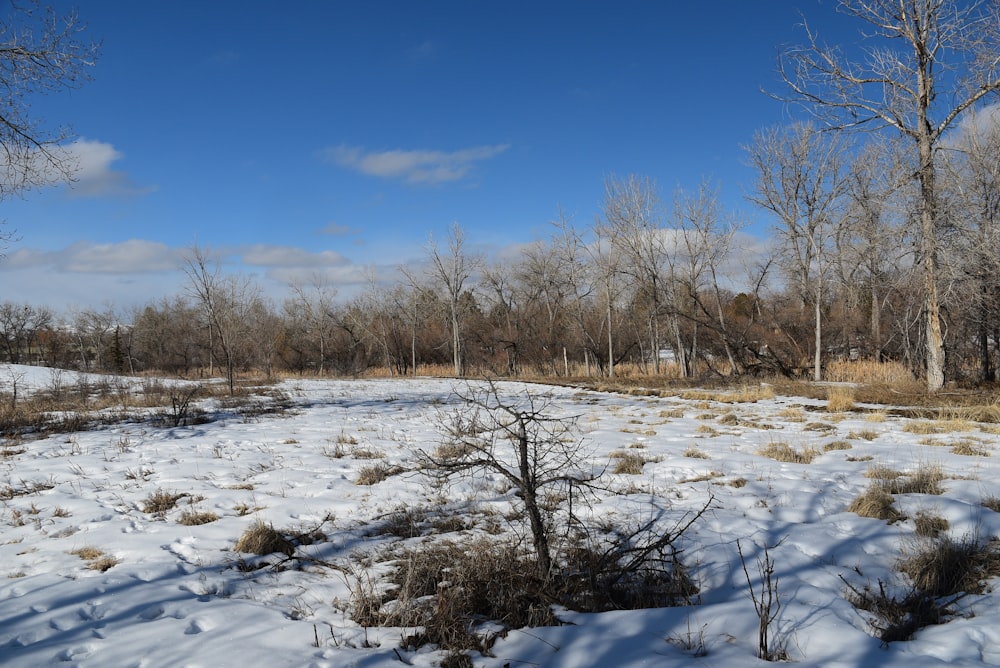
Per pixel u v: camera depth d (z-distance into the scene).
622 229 37.78
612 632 4.07
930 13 17.44
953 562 4.98
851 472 8.31
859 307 32.44
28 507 7.41
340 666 3.58
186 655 3.71
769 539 5.79
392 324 57.47
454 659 3.76
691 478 8.24
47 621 4.22
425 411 17.70
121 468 9.59
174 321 58.28
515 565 5.05
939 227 18.80
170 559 5.57
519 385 30.89
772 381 26.83
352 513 7.04
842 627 4.04
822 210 27.41
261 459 10.18
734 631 4.07
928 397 18.03
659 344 43.69
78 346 66.31
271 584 5.05
